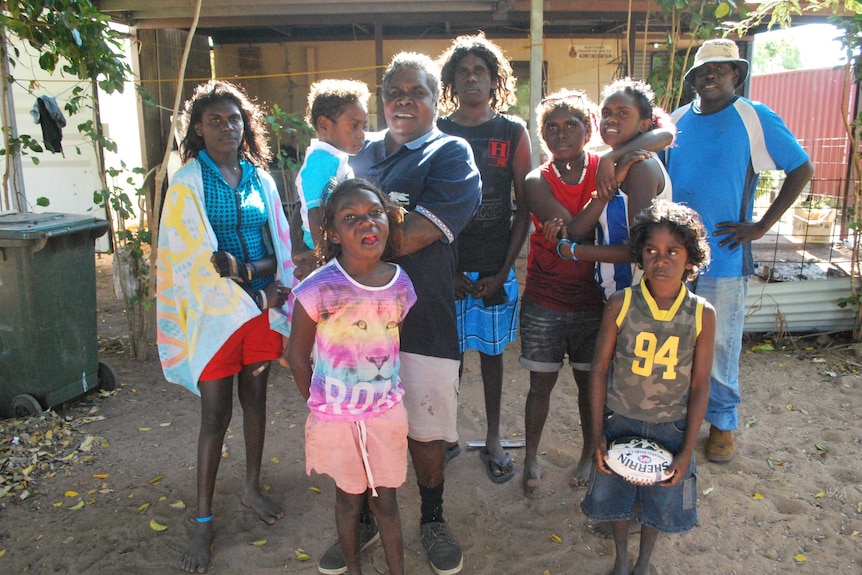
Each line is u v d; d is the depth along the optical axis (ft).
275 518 10.41
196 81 29.17
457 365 8.74
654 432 8.52
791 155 11.21
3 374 13.66
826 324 18.16
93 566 9.41
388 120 8.74
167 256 9.33
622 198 9.85
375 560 9.56
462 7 21.89
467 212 8.36
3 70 16.35
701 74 11.55
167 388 15.62
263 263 9.82
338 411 7.77
